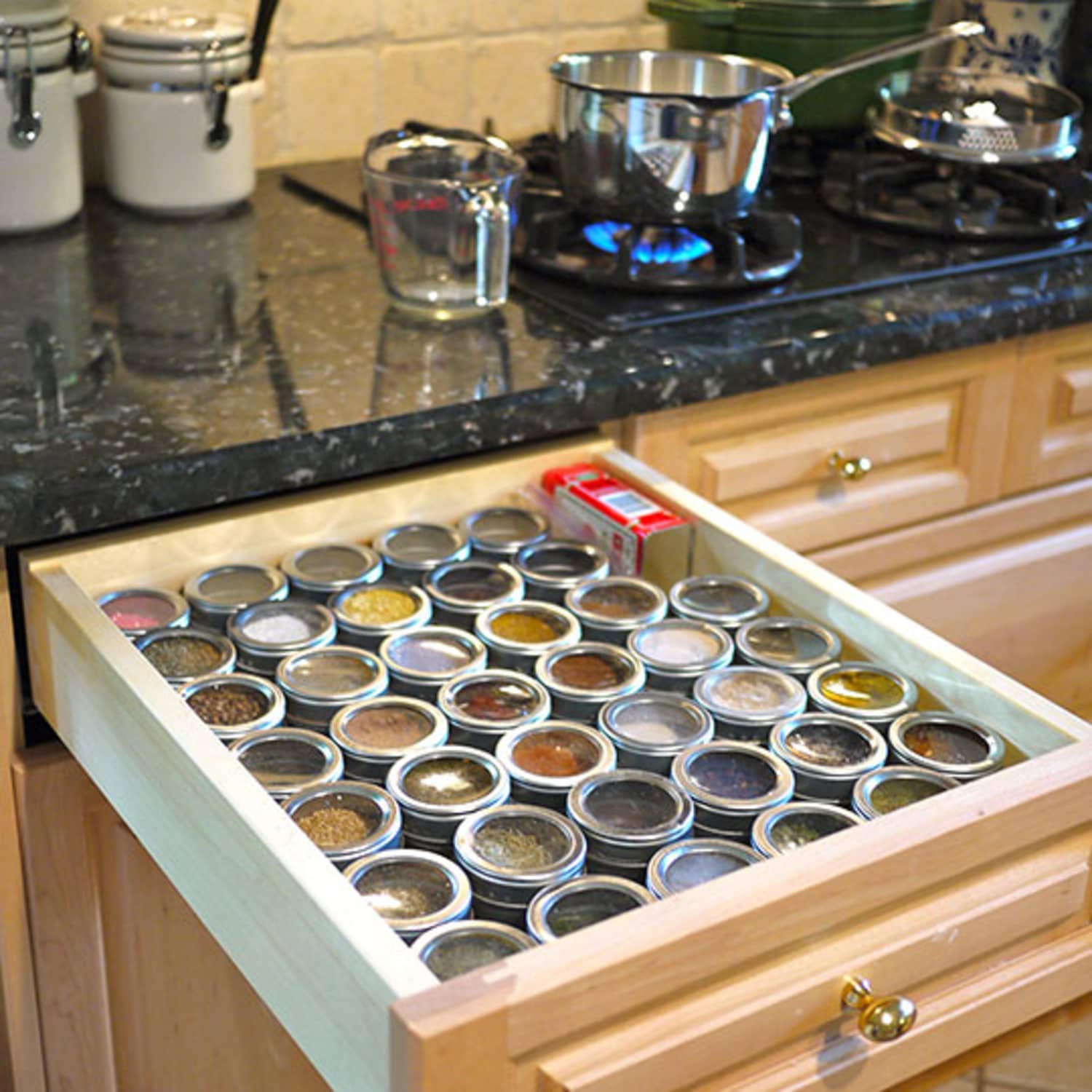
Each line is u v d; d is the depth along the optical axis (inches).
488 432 49.9
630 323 55.5
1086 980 38.7
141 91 64.6
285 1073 45.7
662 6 71.4
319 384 50.4
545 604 46.4
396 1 74.3
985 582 65.4
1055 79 76.4
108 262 61.4
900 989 35.1
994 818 34.8
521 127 80.0
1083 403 64.7
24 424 46.9
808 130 72.2
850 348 56.2
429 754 39.8
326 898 31.1
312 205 69.9
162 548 46.6
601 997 30.2
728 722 41.5
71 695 43.1
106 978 50.1
